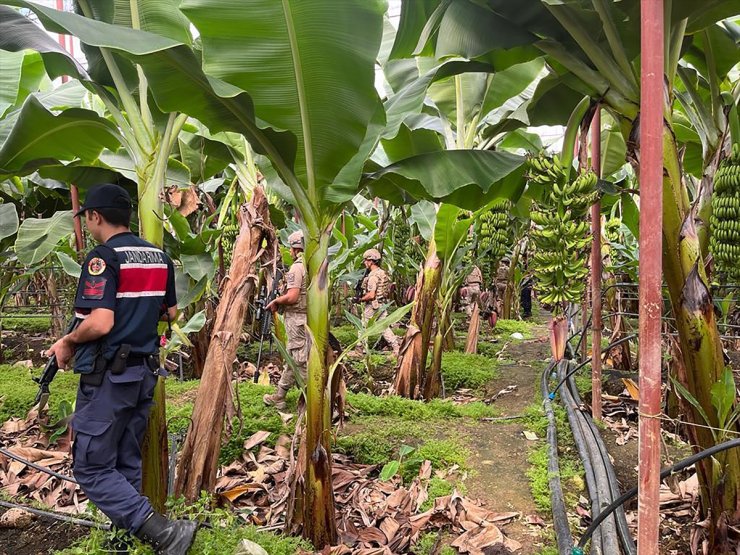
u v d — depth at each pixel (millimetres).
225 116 2346
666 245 2381
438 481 3291
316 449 2637
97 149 3254
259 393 4883
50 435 4090
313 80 2191
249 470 3682
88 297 2197
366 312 6773
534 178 2723
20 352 7008
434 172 3008
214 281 5633
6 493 3158
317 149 2418
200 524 2699
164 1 2732
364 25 2018
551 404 4387
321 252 2604
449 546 2686
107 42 1799
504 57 3115
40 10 1834
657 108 1463
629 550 2361
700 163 4320
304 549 2604
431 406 4629
